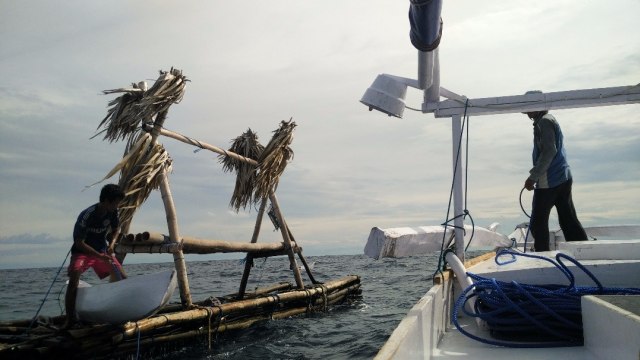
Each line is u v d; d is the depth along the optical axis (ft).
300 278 36.17
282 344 25.20
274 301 30.25
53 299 51.60
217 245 27.76
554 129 18.06
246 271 33.81
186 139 26.37
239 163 33.50
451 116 15.85
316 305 35.91
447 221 14.38
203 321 24.34
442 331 11.23
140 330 20.27
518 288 10.19
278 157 34.68
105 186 19.36
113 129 23.61
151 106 23.13
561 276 12.53
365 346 24.08
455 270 12.28
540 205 18.95
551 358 8.71
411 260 117.91
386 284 57.16
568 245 14.30
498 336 10.37
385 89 15.93
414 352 7.61
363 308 37.96
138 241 23.85
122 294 18.66
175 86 23.79
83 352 18.31
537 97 15.34
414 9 10.34
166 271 19.11
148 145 23.44
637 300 8.16
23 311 41.01
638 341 6.40
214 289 58.03
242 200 33.96
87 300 19.15
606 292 10.34
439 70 14.67
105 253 20.35
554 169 18.63
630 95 14.76
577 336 9.50
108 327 19.44
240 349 24.17
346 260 173.27
